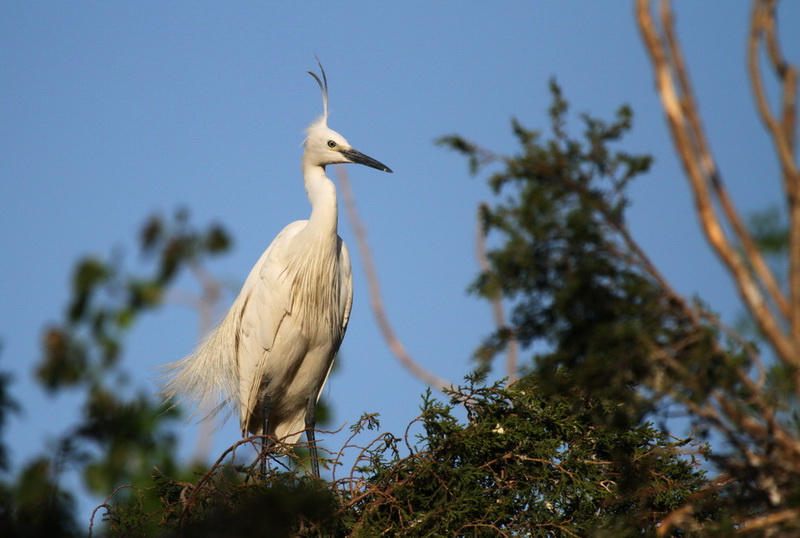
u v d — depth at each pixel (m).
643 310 6.49
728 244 5.34
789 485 6.12
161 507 10.66
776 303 5.33
